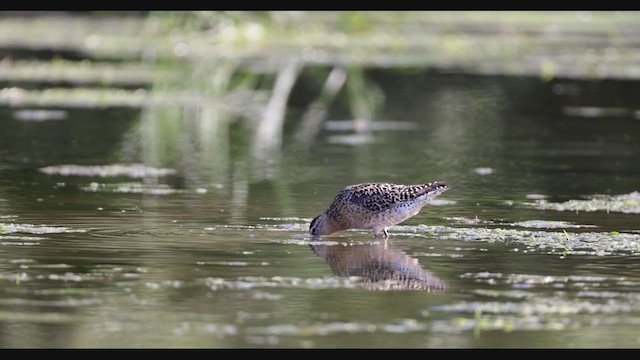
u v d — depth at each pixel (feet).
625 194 132.87
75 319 79.46
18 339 75.31
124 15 334.24
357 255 99.71
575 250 101.76
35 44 291.79
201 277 90.99
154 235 106.73
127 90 233.14
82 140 174.60
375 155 164.25
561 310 82.43
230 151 167.84
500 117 202.80
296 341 75.41
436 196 120.88
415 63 263.29
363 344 75.05
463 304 83.82
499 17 341.62
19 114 199.31
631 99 223.71
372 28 321.32
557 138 180.14
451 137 181.78
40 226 110.11
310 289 87.71
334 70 259.80
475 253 100.58
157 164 154.30
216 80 245.65
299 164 155.84
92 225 111.04
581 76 249.14
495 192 134.21
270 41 297.33
